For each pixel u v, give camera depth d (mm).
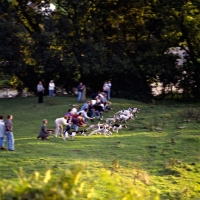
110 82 45562
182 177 20172
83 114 33312
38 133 29891
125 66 45000
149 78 47844
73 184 7234
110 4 46281
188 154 24234
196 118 34250
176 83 47969
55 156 22500
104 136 28891
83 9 44531
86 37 46156
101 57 44562
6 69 43938
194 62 47531
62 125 29578
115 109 38625
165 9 45031
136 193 8945
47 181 7223
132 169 20484
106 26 47688
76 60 44188
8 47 42781
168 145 26016
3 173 18828
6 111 38031
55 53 44125
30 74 47375
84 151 24109
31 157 22016
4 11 44156
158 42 46281
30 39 43406
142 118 34969
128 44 46906
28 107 39250
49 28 44219
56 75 47375
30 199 6895
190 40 46938
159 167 21656
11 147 23828
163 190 18391
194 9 44344
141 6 45656
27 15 45969
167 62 46875
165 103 45406
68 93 48375
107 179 9383
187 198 17906
